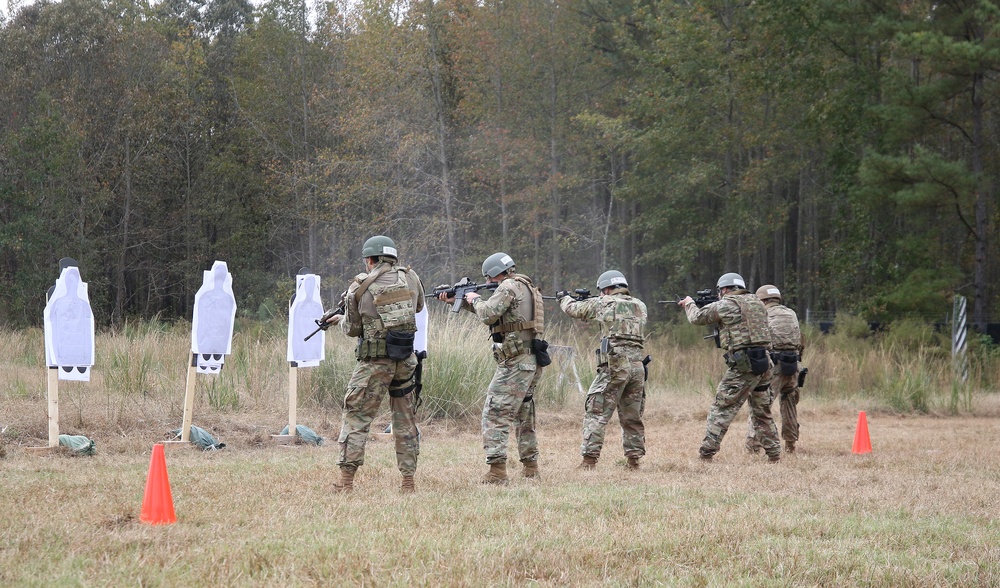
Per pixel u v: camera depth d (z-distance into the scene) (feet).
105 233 150.00
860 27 109.29
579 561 20.65
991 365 85.71
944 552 22.53
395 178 126.11
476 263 127.03
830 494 30.19
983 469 37.32
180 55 154.30
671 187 128.98
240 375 53.78
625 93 135.54
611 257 143.84
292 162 142.00
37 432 39.09
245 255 160.04
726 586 19.22
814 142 126.31
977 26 102.63
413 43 122.83
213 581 18.37
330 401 52.16
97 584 17.90
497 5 125.18
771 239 145.38
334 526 23.30
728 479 33.17
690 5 125.90
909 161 99.35
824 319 126.11
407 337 28.32
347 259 132.67
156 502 23.53
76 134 135.74
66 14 143.13
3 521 22.95
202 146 161.17
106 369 54.65
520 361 31.12
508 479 31.73
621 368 34.76
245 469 33.30
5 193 130.00
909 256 116.26
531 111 131.64
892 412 66.95
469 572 19.35
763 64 115.55
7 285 133.18
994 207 119.03
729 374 38.75
